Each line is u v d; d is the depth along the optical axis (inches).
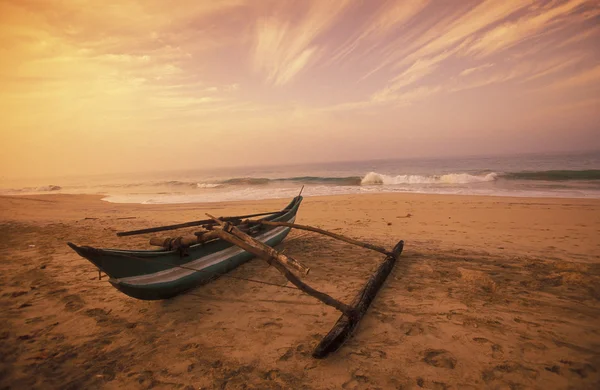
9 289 193.6
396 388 98.7
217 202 651.5
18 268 232.8
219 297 175.6
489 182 847.1
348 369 109.3
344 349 121.9
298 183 1159.6
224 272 208.1
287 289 184.1
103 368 115.2
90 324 148.8
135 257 148.9
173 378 108.3
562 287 171.8
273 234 269.1
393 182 990.4
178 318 152.9
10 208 641.6
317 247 277.9
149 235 345.1
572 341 120.3
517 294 165.5
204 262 192.5
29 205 694.5
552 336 124.4
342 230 349.4
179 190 1115.9
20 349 128.3
